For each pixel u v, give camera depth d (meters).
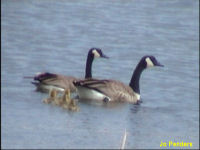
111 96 26.31
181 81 31.38
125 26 44.16
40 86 27.30
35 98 25.23
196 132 22.62
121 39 40.38
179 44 40.03
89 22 44.62
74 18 45.12
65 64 33.44
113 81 26.75
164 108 26.02
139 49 38.03
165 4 51.66
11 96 25.33
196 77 32.38
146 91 29.14
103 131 21.67
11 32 39.62
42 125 21.59
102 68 33.03
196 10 50.28
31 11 46.09
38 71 31.31
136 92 27.33
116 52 36.97
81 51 36.53
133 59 35.50
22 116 22.48
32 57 34.06
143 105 26.47
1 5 46.44
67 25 43.09
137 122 23.31
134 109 25.45
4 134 20.36
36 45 36.91
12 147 19.33
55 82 27.31
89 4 50.03
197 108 26.28
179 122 23.84
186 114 25.08
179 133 22.41
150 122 23.48
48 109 23.66
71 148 19.62
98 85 26.20
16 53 34.56
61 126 21.72
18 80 28.66
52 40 38.69
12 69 31.02
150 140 21.33
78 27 42.94
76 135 20.91
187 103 27.12
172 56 36.94
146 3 51.72
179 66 34.69
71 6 48.81
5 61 32.50
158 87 30.03
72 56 35.12
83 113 23.75
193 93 29.12
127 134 21.70
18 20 43.28
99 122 22.78
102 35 41.12
